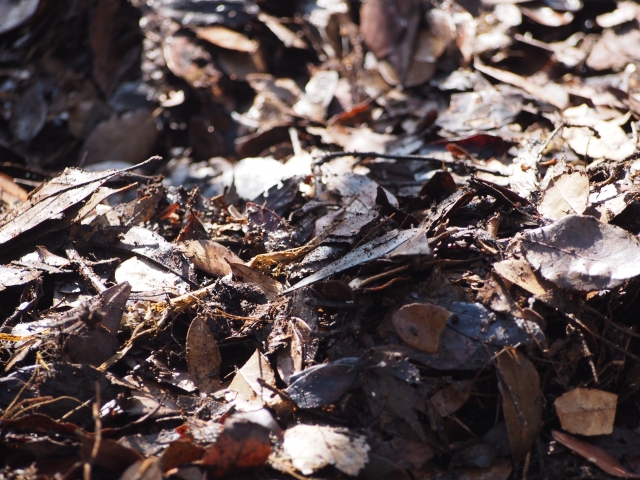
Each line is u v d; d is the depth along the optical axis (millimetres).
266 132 1290
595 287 929
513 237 974
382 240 966
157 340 973
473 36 1358
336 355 943
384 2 1376
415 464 914
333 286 957
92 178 1019
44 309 992
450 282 952
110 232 1026
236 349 976
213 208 1080
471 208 1007
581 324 933
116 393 936
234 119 1382
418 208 1052
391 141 1197
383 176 1133
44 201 1018
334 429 919
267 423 919
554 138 1132
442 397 926
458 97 1231
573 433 924
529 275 945
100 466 904
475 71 1295
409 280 953
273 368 959
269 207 1089
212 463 898
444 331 934
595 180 1037
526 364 927
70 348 948
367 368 930
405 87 1318
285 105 1364
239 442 896
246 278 999
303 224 1041
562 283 934
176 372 960
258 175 1146
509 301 939
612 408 931
